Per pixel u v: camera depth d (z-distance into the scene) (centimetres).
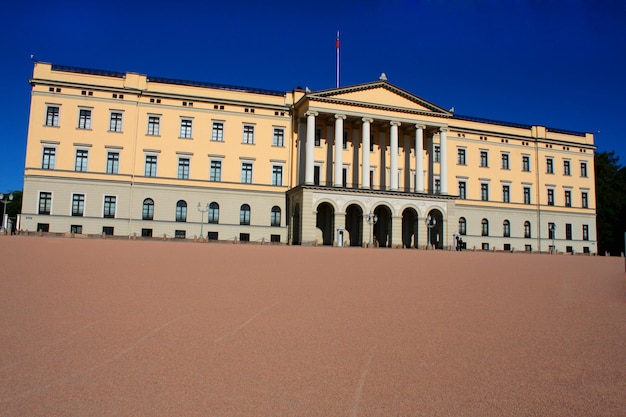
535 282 1848
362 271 2014
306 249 3769
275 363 778
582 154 7638
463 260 2986
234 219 5838
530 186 7256
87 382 679
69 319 1009
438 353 852
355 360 802
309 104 5656
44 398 623
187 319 1038
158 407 605
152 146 5666
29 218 5262
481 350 877
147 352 812
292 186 6016
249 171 5938
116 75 5638
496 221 6988
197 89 5847
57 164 5391
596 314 1233
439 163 6625
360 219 5734
